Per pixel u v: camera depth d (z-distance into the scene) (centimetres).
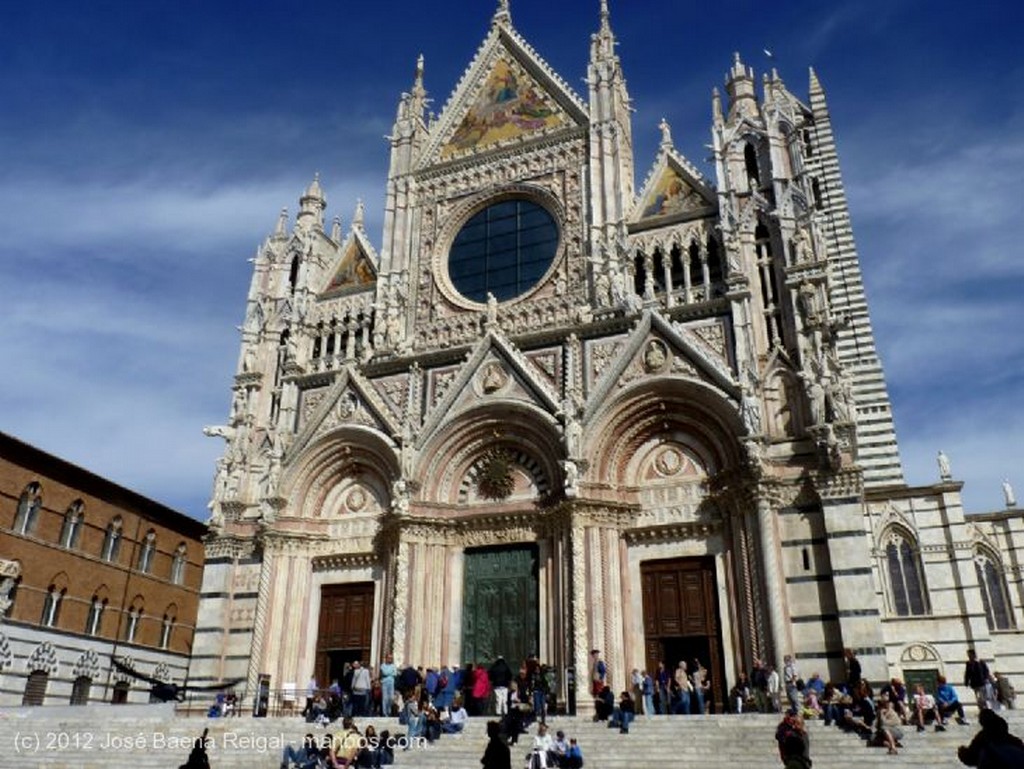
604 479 3725
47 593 4953
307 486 4278
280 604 4038
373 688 3462
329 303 4825
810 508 3319
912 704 2750
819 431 3319
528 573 3772
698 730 2603
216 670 3991
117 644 5478
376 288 4694
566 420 3738
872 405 5028
